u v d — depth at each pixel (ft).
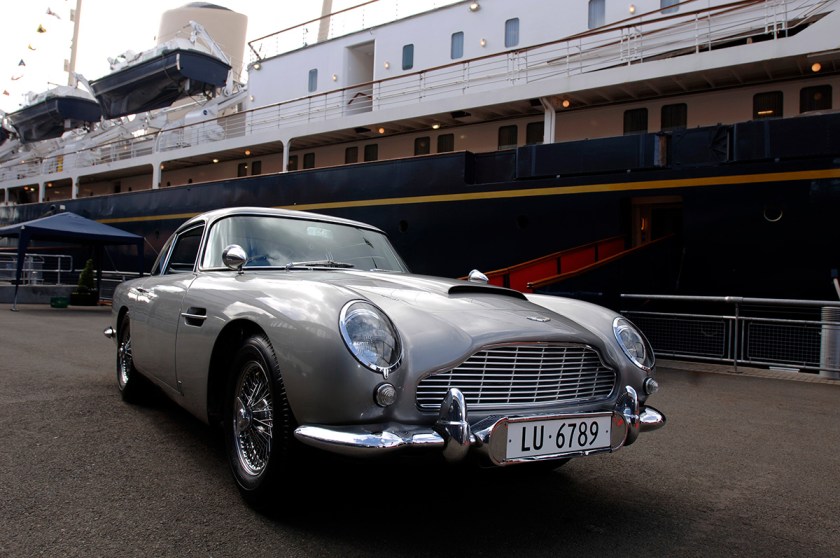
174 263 12.15
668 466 10.73
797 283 24.09
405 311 7.34
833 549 7.42
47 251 64.85
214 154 52.29
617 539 7.52
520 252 31.14
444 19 44.91
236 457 8.13
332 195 38.37
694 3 34.63
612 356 8.09
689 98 32.73
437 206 33.86
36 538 6.77
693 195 26.25
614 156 28.14
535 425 6.91
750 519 8.36
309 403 6.66
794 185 23.95
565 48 38.99
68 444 10.23
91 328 29.25
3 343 22.53
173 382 10.27
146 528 7.16
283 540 7.00
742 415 15.05
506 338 7.02
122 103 67.72
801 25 30.55
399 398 6.49
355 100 47.50
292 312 7.19
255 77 58.13
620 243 28.32
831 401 16.93
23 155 85.71
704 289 26.21
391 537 7.25
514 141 38.47
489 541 7.29
